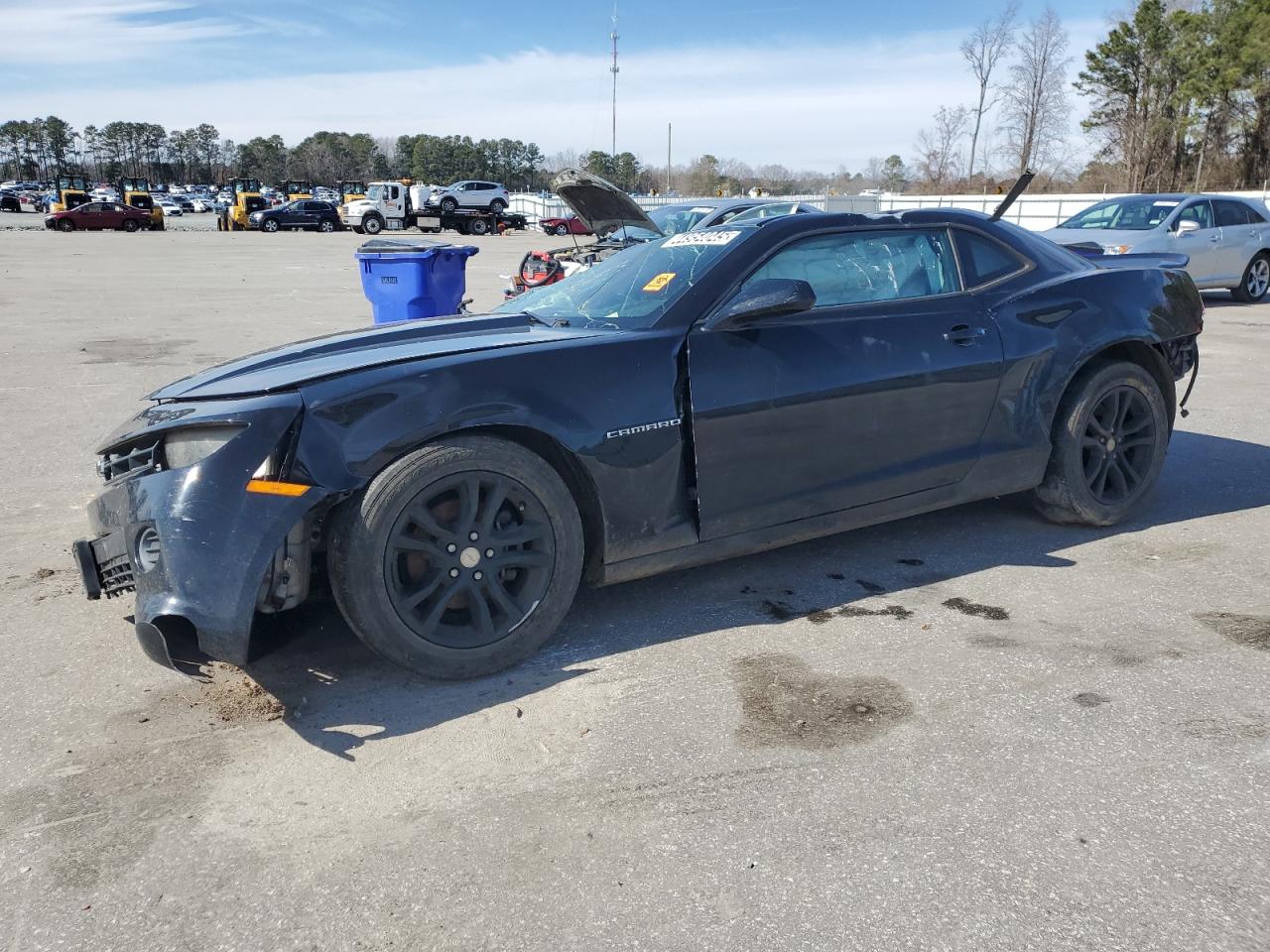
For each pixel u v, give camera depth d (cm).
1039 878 216
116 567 304
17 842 237
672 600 381
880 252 395
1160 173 4481
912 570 407
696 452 339
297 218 4541
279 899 215
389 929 205
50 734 288
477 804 249
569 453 319
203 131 15350
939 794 248
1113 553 423
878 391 373
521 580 327
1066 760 262
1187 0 4306
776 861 224
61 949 201
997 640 339
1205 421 684
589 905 211
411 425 293
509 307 423
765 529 362
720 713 292
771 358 352
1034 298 421
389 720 292
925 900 209
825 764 263
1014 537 445
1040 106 4319
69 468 596
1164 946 194
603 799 249
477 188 4553
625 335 339
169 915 211
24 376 911
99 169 15400
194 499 278
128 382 882
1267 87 4000
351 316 1390
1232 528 455
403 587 304
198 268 2373
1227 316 1280
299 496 280
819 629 351
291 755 274
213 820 245
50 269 2308
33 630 363
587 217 841
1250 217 1438
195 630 285
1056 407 423
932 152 4569
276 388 295
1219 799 243
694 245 389
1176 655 324
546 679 316
